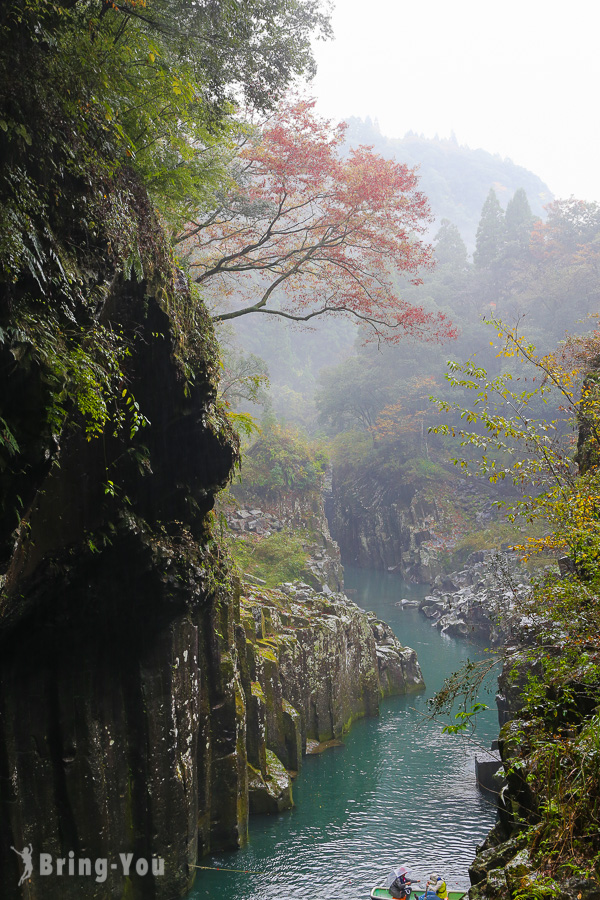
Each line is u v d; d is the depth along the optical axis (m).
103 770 14.79
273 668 24.92
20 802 13.42
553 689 10.73
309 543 59.66
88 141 10.93
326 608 32.59
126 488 14.03
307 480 66.50
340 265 24.08
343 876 17.70
